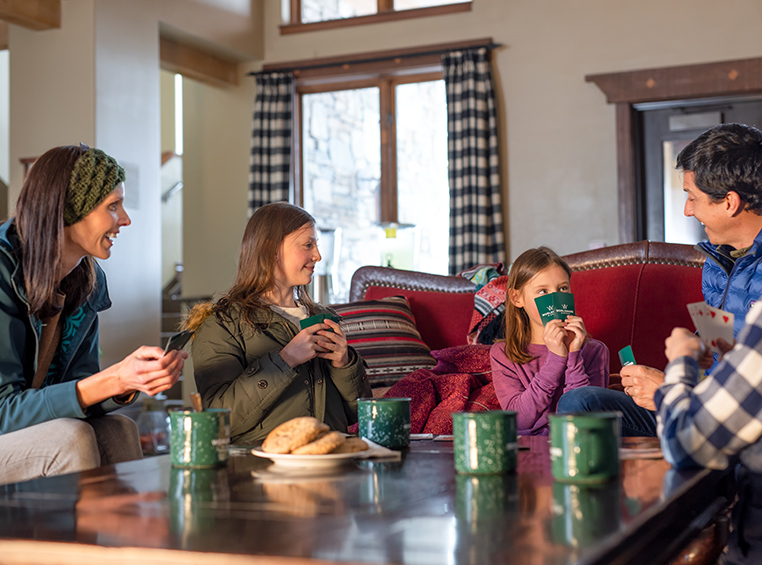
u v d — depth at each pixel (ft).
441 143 19.30
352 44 19.85
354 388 6.36
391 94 19.88
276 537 2.46
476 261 18.21
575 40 17.94
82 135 16.14
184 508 2.93
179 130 26.89
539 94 18.20
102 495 3.22
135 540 2.49
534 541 2.33
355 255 20.15
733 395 3.27
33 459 4.71
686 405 3.41
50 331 5.70
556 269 6.98
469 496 3.04
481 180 18.19
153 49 17.61
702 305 3.78
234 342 6.17
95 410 5.46
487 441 3.54
